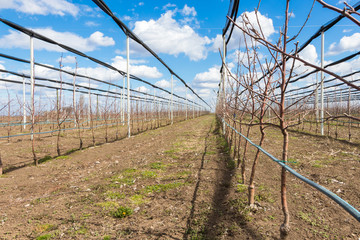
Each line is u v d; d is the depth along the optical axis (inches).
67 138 496.7
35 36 349.1
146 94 1056.8
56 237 110.9
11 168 247.3
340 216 117.0
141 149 354.0
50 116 603.5
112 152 336.2
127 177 205.8
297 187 159.3
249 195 129.2
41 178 212.5
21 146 391.2
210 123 943.7
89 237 110.0
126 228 117.8
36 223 126.0
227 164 237.1
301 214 120.7
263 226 110.2
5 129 653.3
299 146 313.6
